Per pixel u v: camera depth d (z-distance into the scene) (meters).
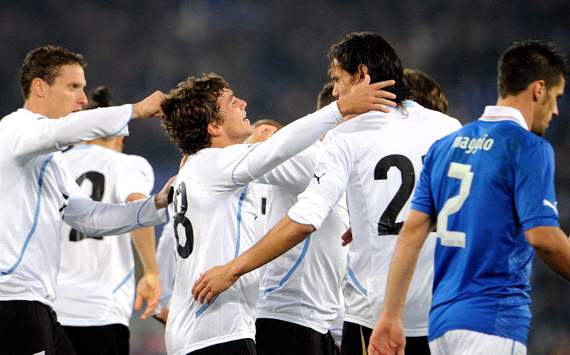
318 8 88.12
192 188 15.65
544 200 12.56
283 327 17.44
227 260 15.37
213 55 85.06
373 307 15.22
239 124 16.36
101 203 18.48
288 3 88.25
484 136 13.38
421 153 15.45
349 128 15.63
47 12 84.44
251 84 84.19
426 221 13.84
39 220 17.16
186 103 16.14
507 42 83.94
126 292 22.47
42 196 17.30
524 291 13.01
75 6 85.25
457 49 83.94
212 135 16.20
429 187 13.95
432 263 15.11
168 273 22.38
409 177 15.30
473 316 12.71
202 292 14.91
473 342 12.62
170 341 15.70
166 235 22.27
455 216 13.31
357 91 14.92
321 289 17.61
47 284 17.25
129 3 86.12
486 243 12.92
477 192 13.10
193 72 84.06
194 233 15.54
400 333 13.32
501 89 13.91
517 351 12.69
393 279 13.56
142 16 85.94
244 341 15.26
